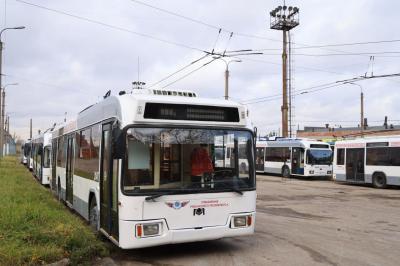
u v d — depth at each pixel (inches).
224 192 318.7
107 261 308.2
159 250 341.4
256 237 394.3
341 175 1128.2
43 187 845.8
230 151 327.0
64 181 568.7
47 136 918.4
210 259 314.5
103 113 362.9
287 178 1360.7
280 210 599.5
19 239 309.4
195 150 314.3
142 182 297.7
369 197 791.7
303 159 1316.4
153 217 296.4
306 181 1230.3
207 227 311.0
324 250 342.3
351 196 808.3
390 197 793.6
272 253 331.9
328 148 1341.0
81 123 465.1
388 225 471.2
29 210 402.6
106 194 340.8
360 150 1074.1
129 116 302.4
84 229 355.9
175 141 309.6
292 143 1370.6
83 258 301.1
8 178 909.2
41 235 320.2
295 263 302.4
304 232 422.3
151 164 301.7
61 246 307.6
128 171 296.2
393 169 985.5
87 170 418.9
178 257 320.5
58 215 416.8
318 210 600.1
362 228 449.7
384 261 309.6
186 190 305.6
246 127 336.8
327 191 909.8
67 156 551.5
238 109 332.5
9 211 387.9
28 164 1588.3
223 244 363.6
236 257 319.9
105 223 343.3
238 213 323.6
